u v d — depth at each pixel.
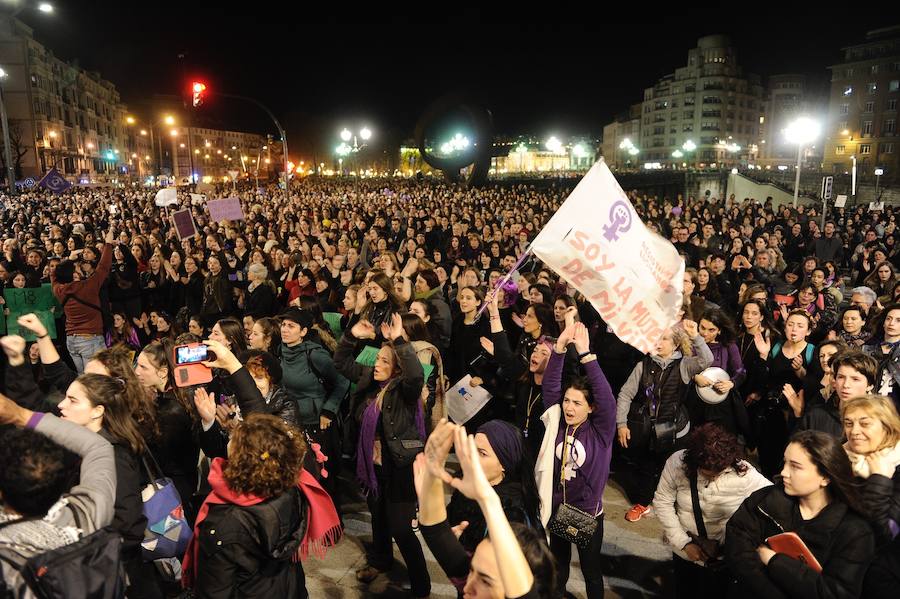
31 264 9.35
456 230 15.34
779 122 124.00
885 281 9.20
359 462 4.07
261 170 129.38
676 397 4.77
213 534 2.59
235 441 2.71
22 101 68.94
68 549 2.14
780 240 15.16
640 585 4.20
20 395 3.48
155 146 120.56
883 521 2.65
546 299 6.42
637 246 4.04
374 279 5.71
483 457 2.94
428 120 36.91
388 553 4.29
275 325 5.04
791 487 2.74
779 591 2.63
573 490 3.51
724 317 5.28
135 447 3.08
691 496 3.26
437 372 4.60
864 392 3.73
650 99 130.38
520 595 1.86
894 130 76.50
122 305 9.09
